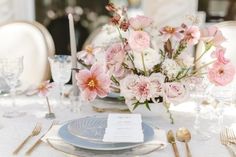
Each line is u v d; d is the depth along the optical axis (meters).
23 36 1.75
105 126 0.95
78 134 0.88
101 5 4.79
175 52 1.05
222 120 1.12
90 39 1.83
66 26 3.29
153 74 1.02
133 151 0.85
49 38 1.75
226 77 0.97
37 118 1.13
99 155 0.82
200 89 1.07
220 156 0.85
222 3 3.01
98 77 1.02
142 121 1.04
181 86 1.02
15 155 0.85
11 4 2.74
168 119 1.12
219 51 0.99
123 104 1.18
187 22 1.07
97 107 1.20
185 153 0.87
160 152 0.87
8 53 1.74
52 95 1.39
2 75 1.20
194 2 2.70
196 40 1.02
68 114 1.17
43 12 4.43
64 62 1.19
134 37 0.99
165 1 2.69
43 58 1.69
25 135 0.98
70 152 0.83
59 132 0.91
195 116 1.16
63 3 4.73
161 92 1.02
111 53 1.04
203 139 0.96
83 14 4.81
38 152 0.86
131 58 1.05
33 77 1.68
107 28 1.14
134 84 1.01
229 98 1.09
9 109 1.22
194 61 1.14
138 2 3.84
